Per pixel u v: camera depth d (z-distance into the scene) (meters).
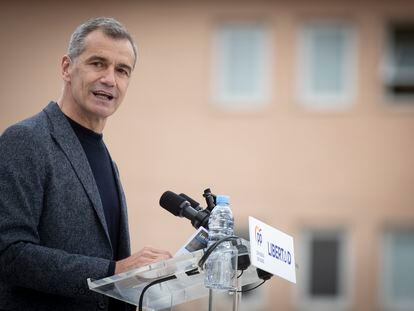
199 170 32.12
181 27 32.28
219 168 32.19
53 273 6.55
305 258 32.34
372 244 32.25
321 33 32.47
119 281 6.47
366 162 32.34
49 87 32.06
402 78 32.41
